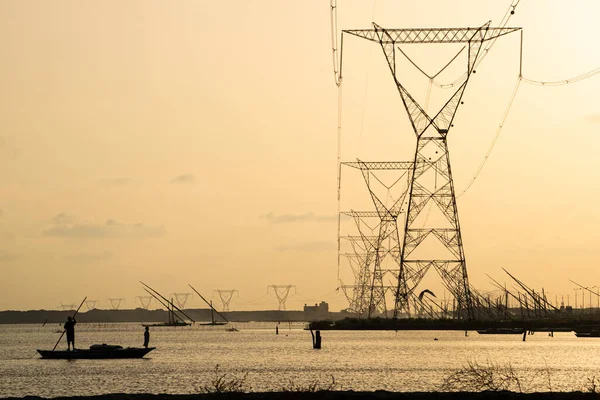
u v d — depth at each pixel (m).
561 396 106.69
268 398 104.81
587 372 180.88
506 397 106.00
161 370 187.12
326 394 106.81
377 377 168.00
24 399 112.50
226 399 106.38
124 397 110.00
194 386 151.62
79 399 110.25
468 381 126.62
